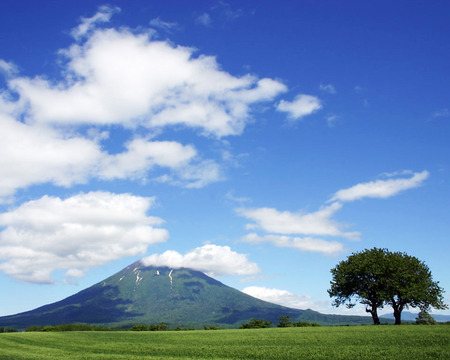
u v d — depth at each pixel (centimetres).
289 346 4997
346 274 8381
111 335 7325
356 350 4353
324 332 6581
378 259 8106
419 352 4006
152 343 6009
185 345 5606
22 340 6656
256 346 5159
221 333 7356
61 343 6234
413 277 7775
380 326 7306
